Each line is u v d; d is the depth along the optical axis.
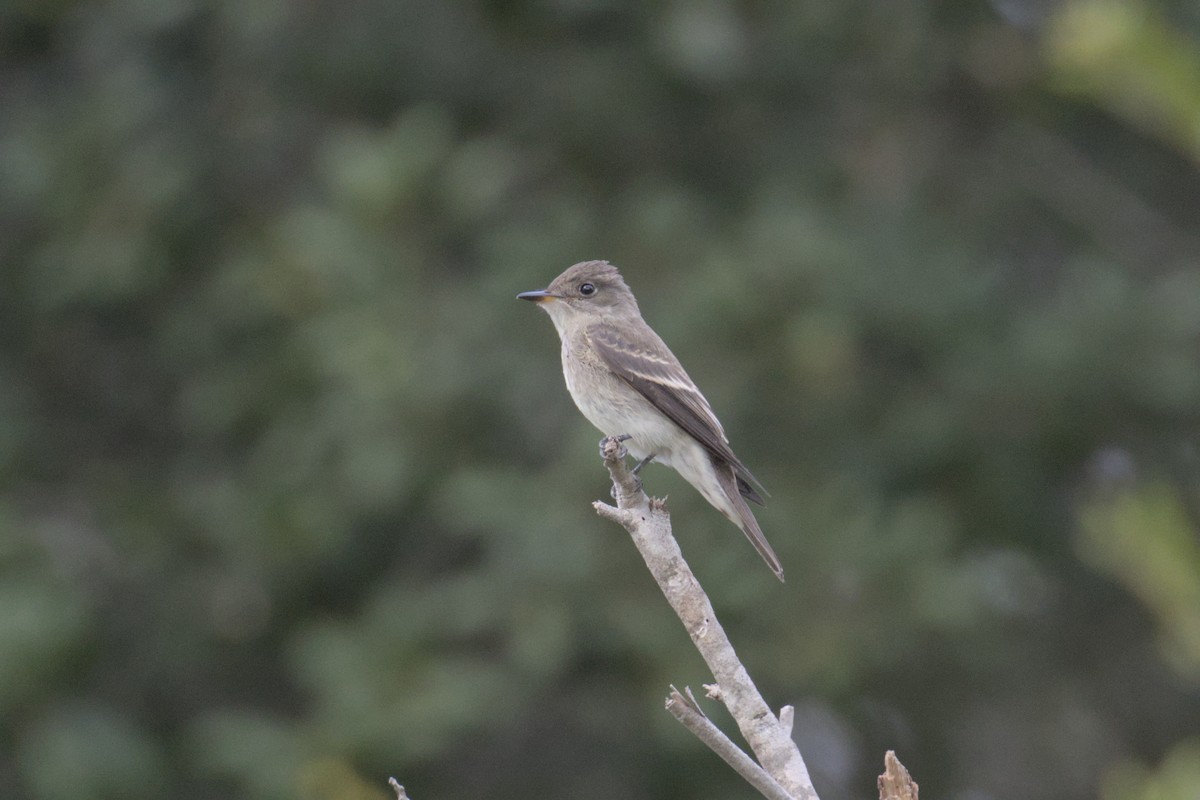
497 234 14.31
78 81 16.33
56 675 13.27
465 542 14.79
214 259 15.15
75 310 15.59
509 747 14.90
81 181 14.68
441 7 15.27
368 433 13.20
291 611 14.80
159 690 14.95
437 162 13.70
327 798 12.40
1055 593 15.74
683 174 15.54
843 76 15.46
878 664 13.09
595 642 13.05
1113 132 16.33
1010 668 15.38
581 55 15.19
